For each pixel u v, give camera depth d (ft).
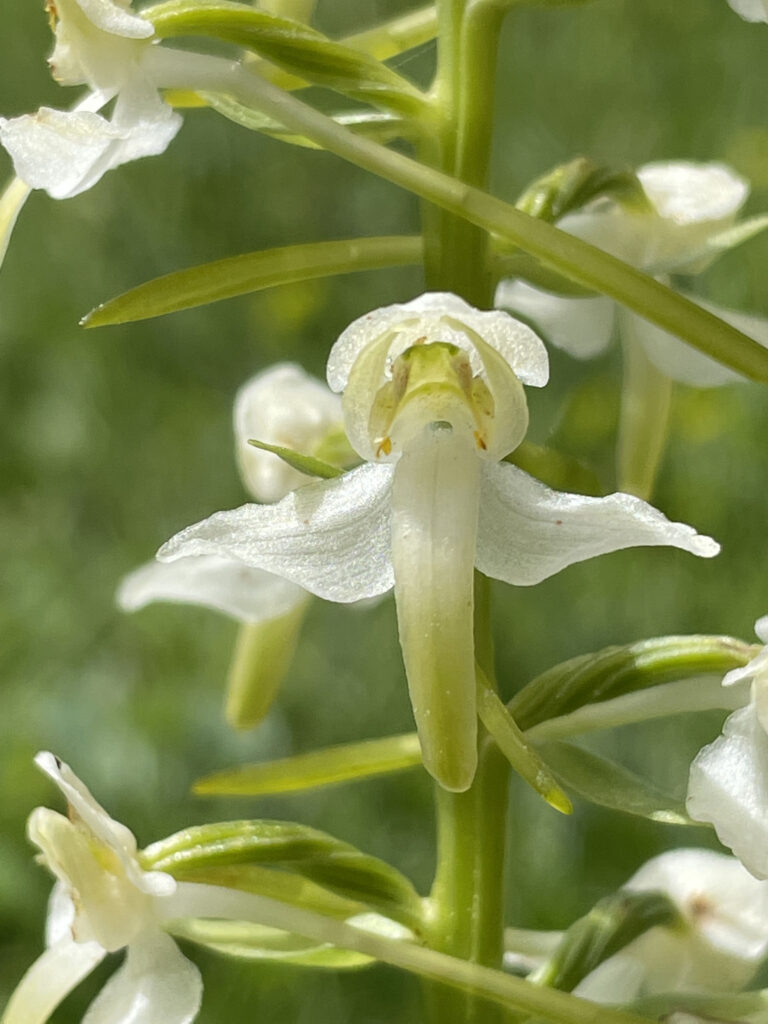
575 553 0.49
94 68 0.50
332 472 0.50
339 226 1.42
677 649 0.51
